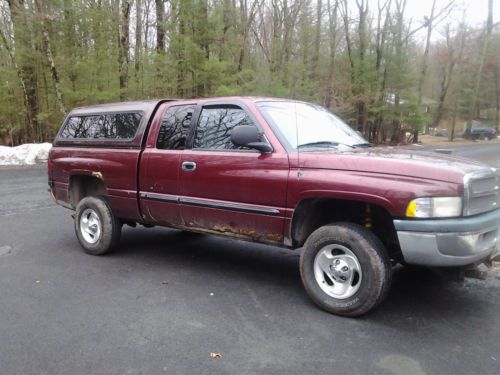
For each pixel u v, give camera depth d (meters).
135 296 4.17
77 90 18.66
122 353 3.11
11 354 3.10
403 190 3.34
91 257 5.46
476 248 3.37
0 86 19.05
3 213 8.01
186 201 4.61
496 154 22.72
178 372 2.88
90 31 18.52
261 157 4.07
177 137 4.79
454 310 3.86
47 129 20.38
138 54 21.66
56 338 3.33
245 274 4.85
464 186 3.27
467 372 2.87
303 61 27.30
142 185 5.00
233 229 4.34
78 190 5.97
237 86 19.69
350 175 3.58
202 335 3.38
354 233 3.61
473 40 48.81
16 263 5.18
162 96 20.34
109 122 5.50
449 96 49.19
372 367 2.93
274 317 3.71
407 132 39.84
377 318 3.68
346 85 29.88
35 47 18.52
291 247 4.04
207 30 19.20
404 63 32.47
